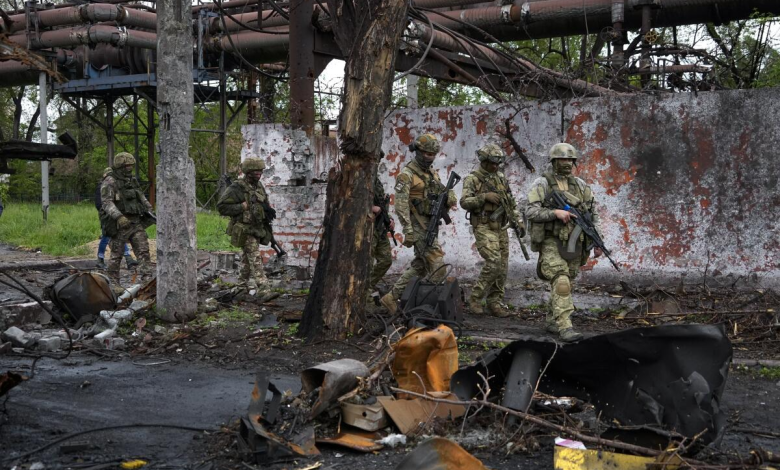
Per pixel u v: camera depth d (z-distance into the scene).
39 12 19.89
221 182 10.26
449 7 14.16
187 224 8.38
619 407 4.41
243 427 4.34
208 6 18.30
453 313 7.74
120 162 10.69
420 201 8.64
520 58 13.61
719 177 9.02
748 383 6.11
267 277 10.98
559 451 4.00
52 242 18.48
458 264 10.57
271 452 4.17
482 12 13.48
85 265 14.66
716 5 12.66
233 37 18.23
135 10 19.72
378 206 8.94
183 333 7.80
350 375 4.75
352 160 7.48
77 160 42.06
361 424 4.52
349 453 4.33
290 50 10.92
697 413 3.98
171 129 8.28
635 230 9.47
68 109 41.72
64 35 19.67
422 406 4.71
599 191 9.67
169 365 6.86
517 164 10.19
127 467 4.17
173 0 8.16
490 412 4.73
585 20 12.18
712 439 3.97
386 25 7.40
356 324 7.56
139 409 5.40
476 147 10.45
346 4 7.70
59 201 43.19
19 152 5.59
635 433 4.15
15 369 6.60
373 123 7.45
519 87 11.32
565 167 7.56
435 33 12.15
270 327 8.02
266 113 19.20
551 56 25.45
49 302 8.62
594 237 7.55
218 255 13.59
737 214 8.93
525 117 10.13
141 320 8.19
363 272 7.58
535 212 7.49
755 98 8.82
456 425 4.66
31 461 4.27
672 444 3.89
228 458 4.29
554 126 9.96
